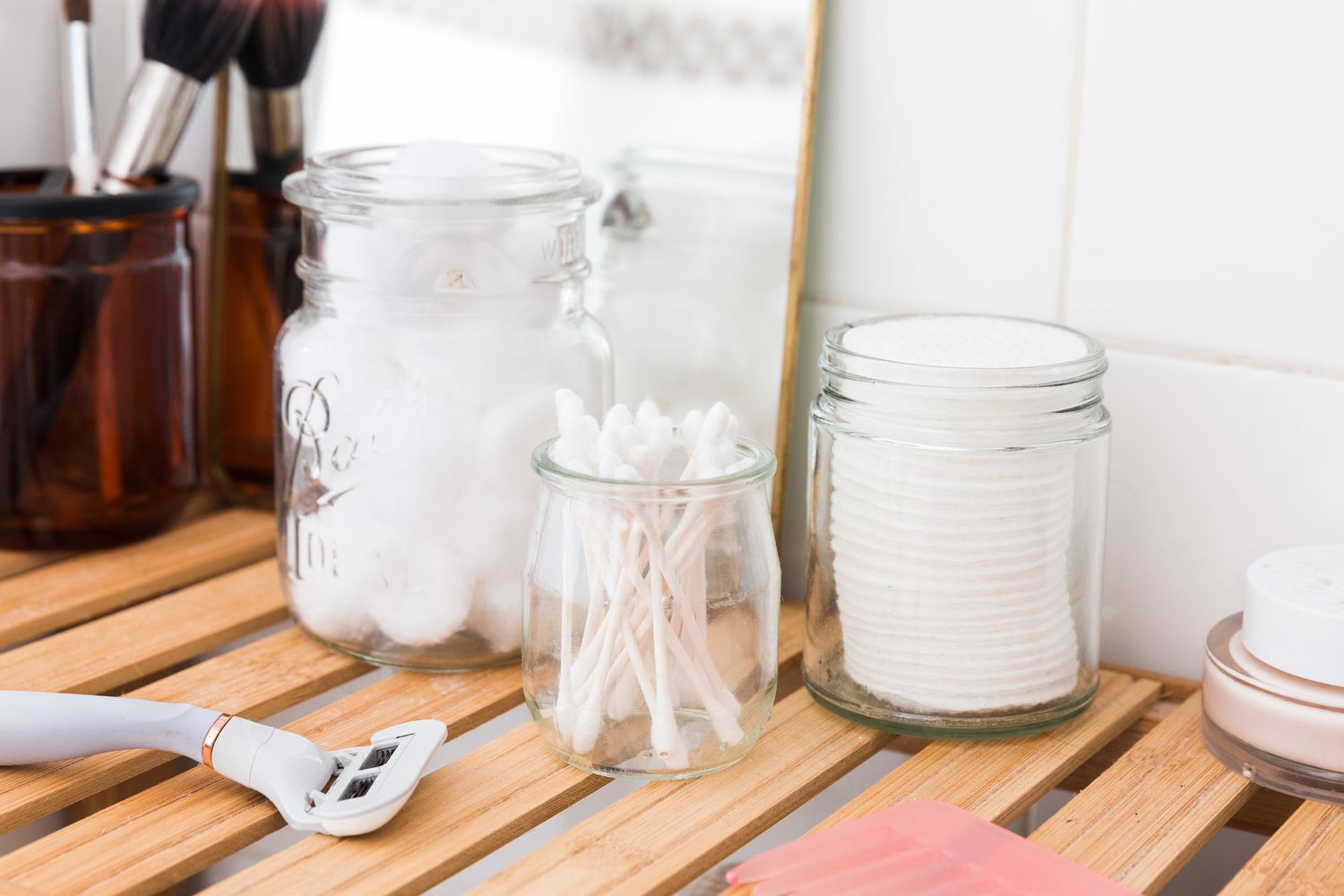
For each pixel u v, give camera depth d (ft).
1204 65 1.77
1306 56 1.71
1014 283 1.95
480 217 1.76
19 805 1.50
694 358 2.14
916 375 1.61
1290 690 1.57
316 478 1.85
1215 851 1.93
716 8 2.04
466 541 1.80
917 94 1.97
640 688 1.56
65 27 2.60
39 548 2.21
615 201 2.16
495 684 1.84
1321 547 1.75
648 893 1.37
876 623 1.70
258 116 2.44
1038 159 1.90
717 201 2.08
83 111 2.28
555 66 2.18
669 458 1.65
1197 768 1.64
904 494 1.64
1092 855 1.46
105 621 2.01
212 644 1.97
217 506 2.57
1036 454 1.63
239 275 2.51
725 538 1.56
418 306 1.78
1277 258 1.77
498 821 1.49
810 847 1.45
